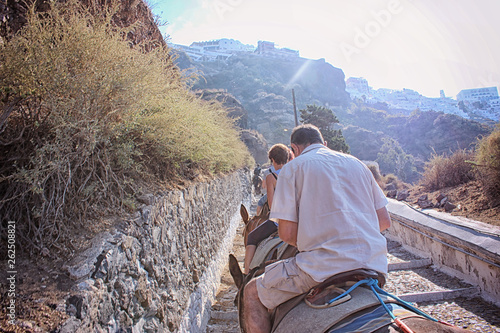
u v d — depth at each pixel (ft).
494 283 13.67
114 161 10.02
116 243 7.86
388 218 7.47
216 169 27.20
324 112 138.31
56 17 9.36
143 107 10.64
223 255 25.05
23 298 5.81
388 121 530.27
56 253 7.00
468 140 387.96
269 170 13.80
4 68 7.51
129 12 19.31
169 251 11.53
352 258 6.29
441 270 17.72
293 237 7.04
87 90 8.29
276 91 549.95
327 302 6.05
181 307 11.96
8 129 8.04
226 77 559.38
